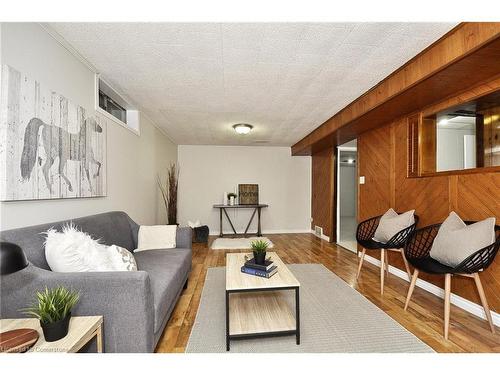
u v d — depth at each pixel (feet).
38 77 5.19
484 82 6.49
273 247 14.93
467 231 6.01
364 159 12.39
